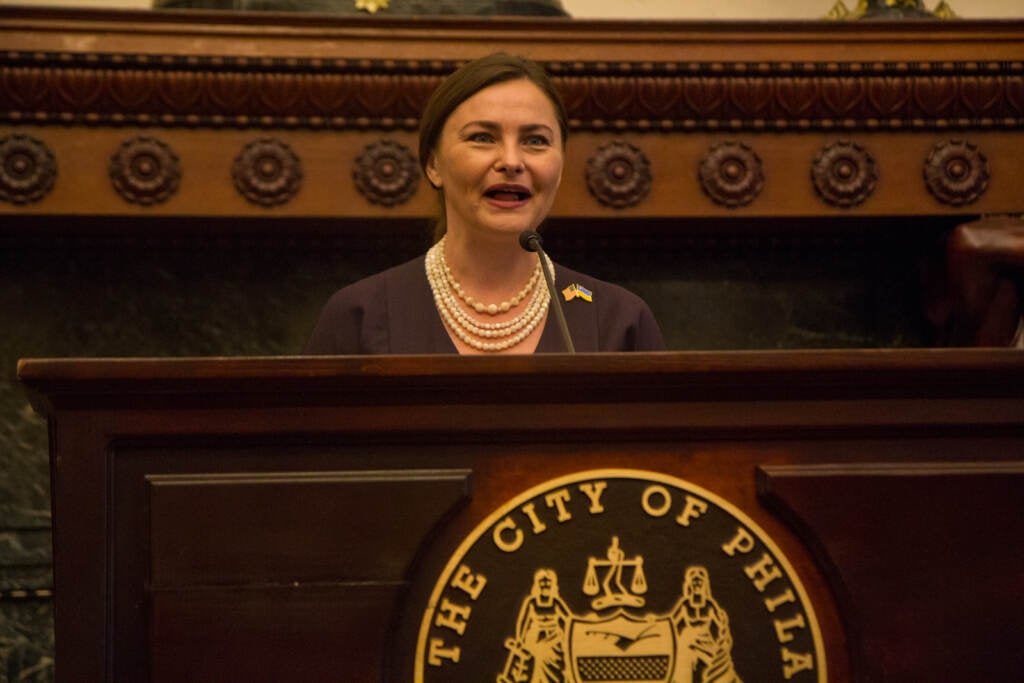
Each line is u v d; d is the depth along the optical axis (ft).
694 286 33.65
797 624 12.27
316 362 12.14
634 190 30.78
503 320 19.29
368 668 11.94
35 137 29.53
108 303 32.04
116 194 29.71
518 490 12.38
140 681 12.03
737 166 31.09
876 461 12.62
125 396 12.23
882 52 30.60
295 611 12.00
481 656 12.08
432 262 19.66
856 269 34.04
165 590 11.94
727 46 30.37
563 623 12.14
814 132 31.37
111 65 29.04
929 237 33.58
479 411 12.38
